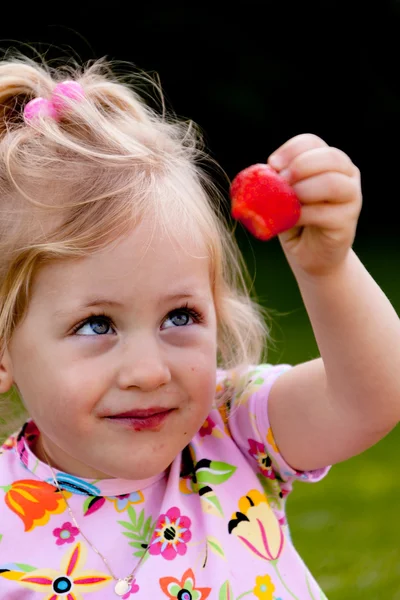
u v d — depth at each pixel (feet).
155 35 52.95
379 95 57.77
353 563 14.10
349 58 56.80
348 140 58.44
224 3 53.93
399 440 21.50
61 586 7.87
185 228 7.60
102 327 7.52
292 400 8.38
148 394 7.45
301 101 56.80
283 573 8.28
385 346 7.64
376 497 17.24
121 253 7.35
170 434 7.63
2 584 7.89
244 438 8.71
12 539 8.09
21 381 7.93
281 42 55.67
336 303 7.45
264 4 54.54
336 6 55.88
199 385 7.64
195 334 7.66
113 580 7.88
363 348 7.61
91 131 8.36
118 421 7.51
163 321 7.60
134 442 7.53
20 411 9.86
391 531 15.43
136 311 7.41
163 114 10.16
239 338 9.37
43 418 7.78
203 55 54.03
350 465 19.56
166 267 7.44
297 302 37.06
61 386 7.52
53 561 7.98
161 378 7.36
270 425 8.54
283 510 8.82
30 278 7.61
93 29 51.55
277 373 8.73
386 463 19.62
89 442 7.59
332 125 57.82
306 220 6.58
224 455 8.65
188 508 8.28
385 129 58.39
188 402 7.65
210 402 7.82
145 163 8.00
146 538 8.12
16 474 8.48
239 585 8.01
